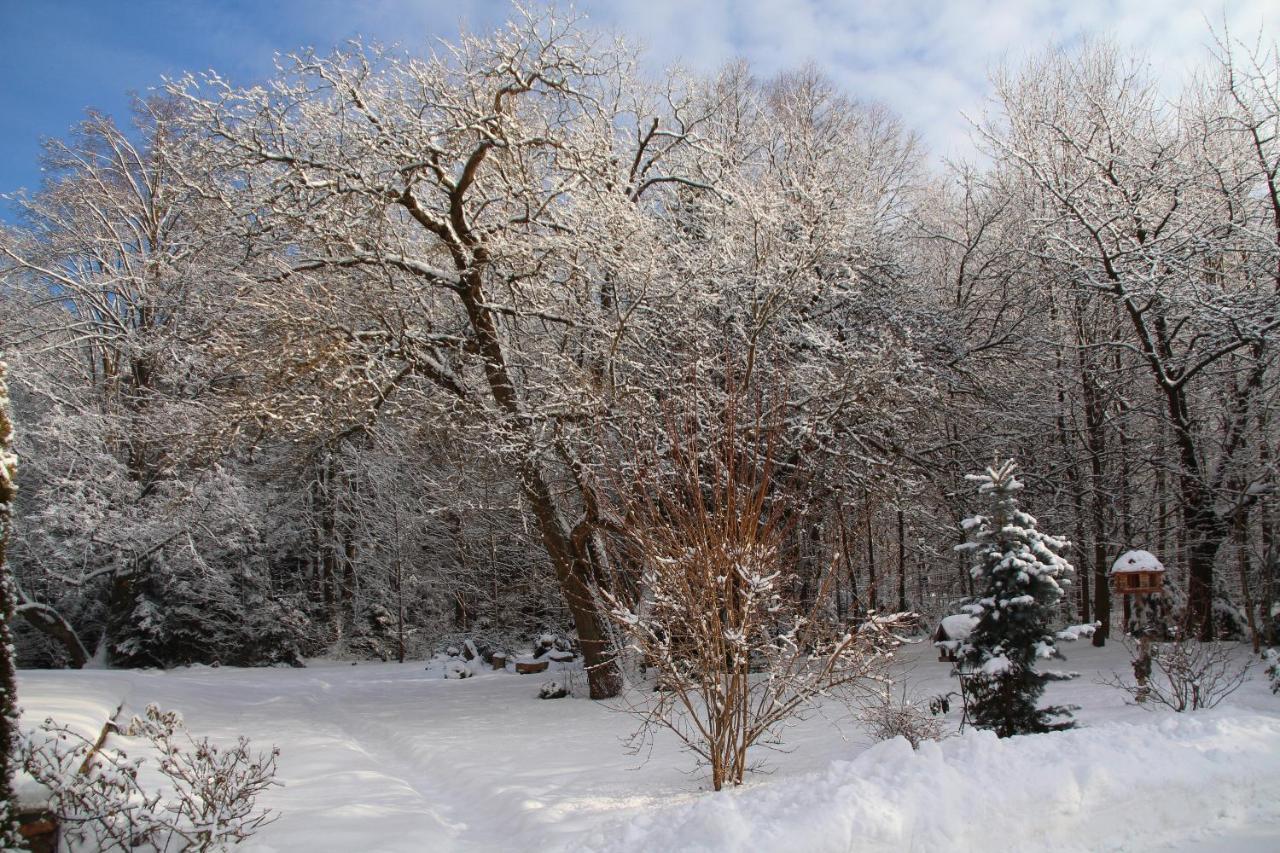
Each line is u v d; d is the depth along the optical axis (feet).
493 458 43.50
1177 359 45.50
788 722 29.66
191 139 40.16
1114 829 15.53
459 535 73.67
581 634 41.22
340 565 85.66
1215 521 43.27
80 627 68.39
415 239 46.42
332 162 37.81
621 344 38.96
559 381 38.50
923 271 57.00
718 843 14.06
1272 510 41.22
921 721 21.98
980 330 53.72
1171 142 45.47
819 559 42.45
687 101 48.11
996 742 17.69
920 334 46.29
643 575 23.56
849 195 47.50
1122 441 53.26
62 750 17.31
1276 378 42.22
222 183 39.86
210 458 43.86
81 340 63.46
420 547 79.66
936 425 53.57
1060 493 52.49
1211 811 16.30
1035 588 22.84
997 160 56.59
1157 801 16.12
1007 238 53.83
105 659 65.26
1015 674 22.22
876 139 64.69
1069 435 56.08
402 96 40.73
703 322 38.70
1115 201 44.01
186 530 62.08
